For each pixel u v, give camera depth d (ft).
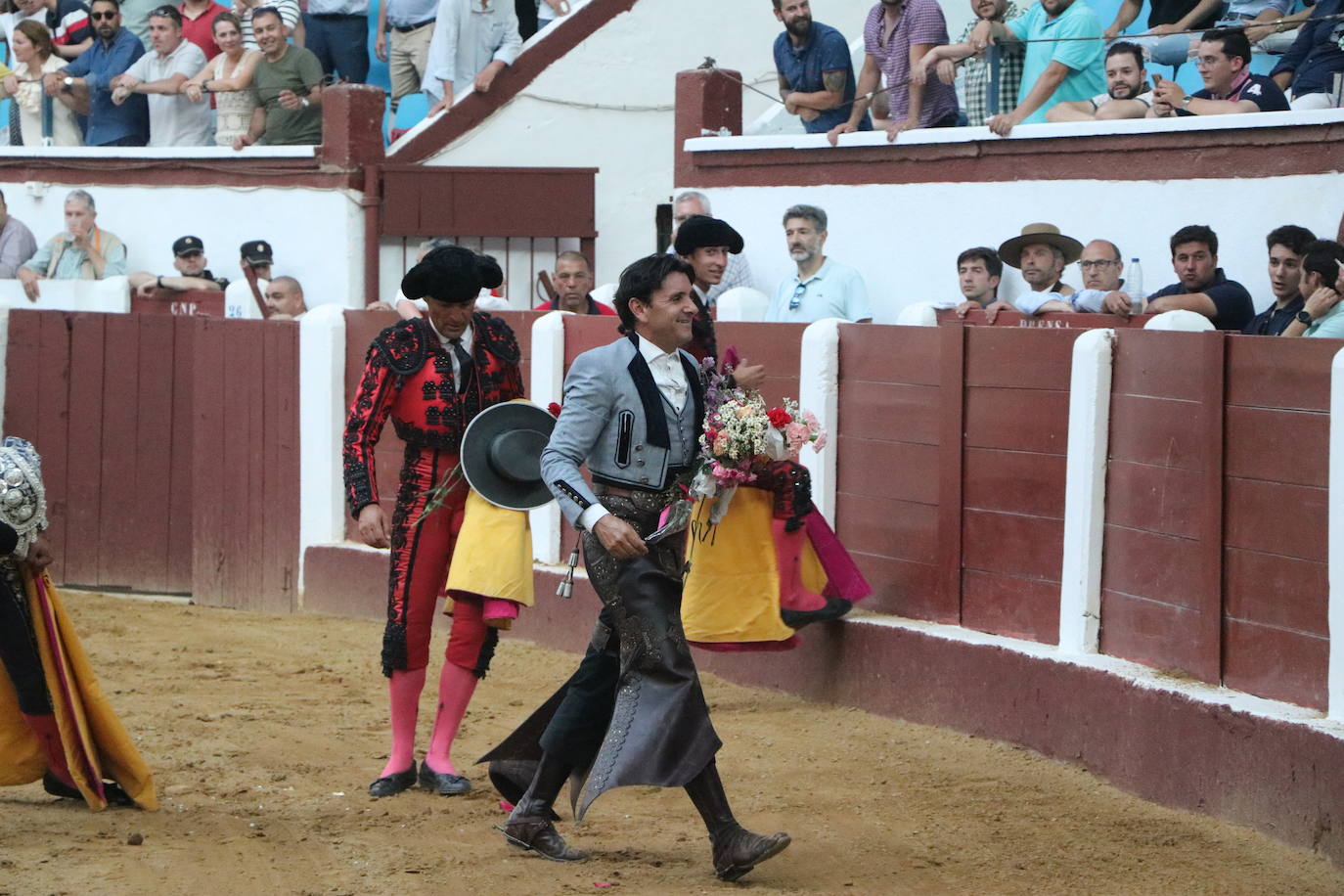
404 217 142.61
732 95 121.39
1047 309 91.30
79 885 52.26
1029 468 78.02
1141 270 93.35
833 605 78.89
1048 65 101.14
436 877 54.13
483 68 149.28
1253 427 65.16
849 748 74.23
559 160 147.74
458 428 65.31
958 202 105.81
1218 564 66.39
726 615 72.84
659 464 54.75
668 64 145.28
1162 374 70.23
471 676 65.82
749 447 54.08
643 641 53.98
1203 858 57.72
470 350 65.98
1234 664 65.77
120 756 61.87
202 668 94.32
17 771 62.59
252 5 153.58
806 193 114.21
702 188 120.57
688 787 53.98
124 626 110.73
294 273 145.59
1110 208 98.17
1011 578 78.79
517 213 144.25
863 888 53.83
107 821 60.70
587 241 146.82
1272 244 81.20
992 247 104.17
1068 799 65.57
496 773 58.90
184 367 124.47
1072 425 74.49
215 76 150.41
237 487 119.85
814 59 115.34
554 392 101.96
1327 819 57.36
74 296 148.46
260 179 146.72
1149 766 65.98
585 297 106.83
